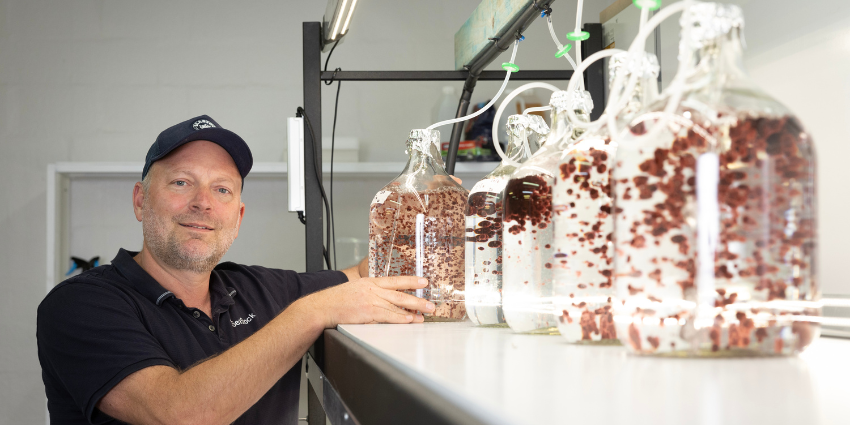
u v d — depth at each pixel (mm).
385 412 388
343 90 3061
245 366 1050
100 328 1242
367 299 977
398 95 3070
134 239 2908
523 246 669
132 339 1221
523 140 827
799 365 379
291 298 1724
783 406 252
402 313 961
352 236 2922
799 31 880
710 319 392
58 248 2695
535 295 660
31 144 2959
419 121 3068
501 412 233
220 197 1690
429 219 971
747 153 389
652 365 384
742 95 400
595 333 536
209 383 1053
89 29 3014
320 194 1413
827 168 838
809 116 871
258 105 3041
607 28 1383
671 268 402
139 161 2980
